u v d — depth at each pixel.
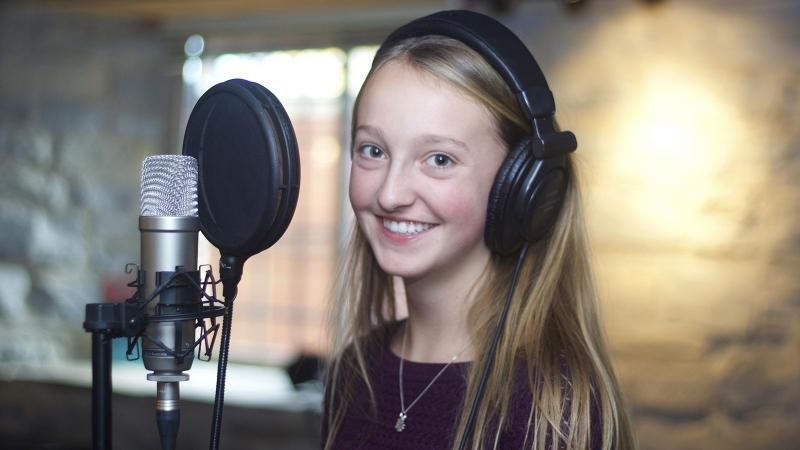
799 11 2.91
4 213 4.47
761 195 2.96
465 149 1.05
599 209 3.11
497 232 1.07
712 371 3.02
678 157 3.03
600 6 3.07
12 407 4.16
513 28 3.14
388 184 1.05
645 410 3.10
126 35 4.33
